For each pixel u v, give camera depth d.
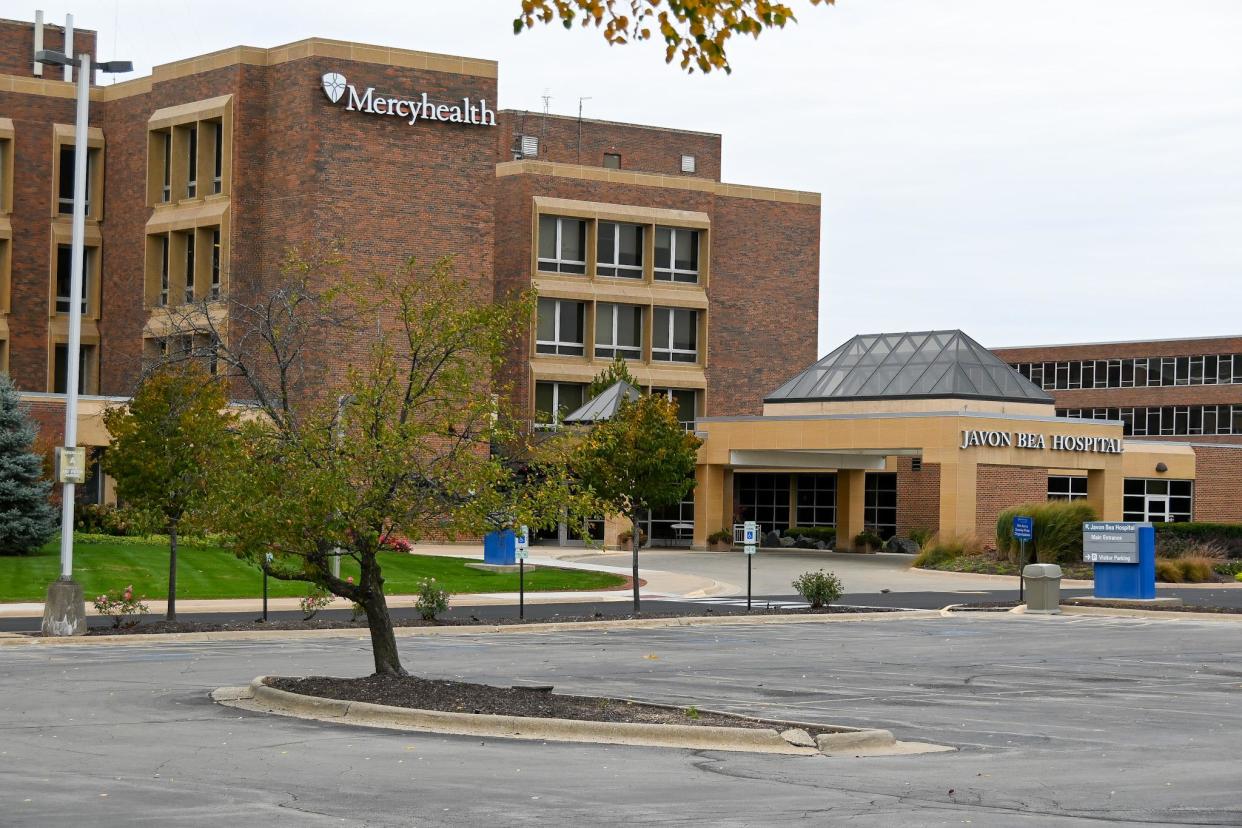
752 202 72.69
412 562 47.22
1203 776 14.33
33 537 42.97
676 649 27.83
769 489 73.38
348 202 56.91
